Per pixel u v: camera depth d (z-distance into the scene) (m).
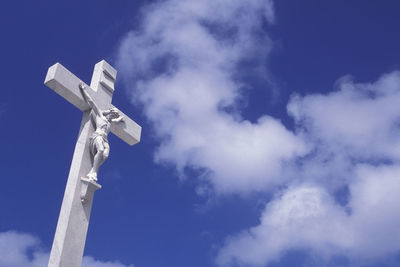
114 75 11.62
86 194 9.20
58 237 8.60
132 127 11.55
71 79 10.20
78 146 9.95
